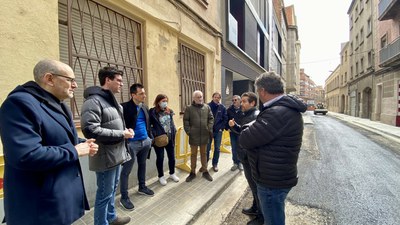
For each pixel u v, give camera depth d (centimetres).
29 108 122
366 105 1988
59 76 143
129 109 298
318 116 2659
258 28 1289
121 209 287
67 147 136
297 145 175
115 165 218
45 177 130
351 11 2483
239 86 1228
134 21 378
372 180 415
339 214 290
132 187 356
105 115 210
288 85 3191
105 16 328
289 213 294
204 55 633
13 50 210
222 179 404
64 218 137
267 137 169
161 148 369
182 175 429
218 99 461
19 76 214
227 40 770
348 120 1842
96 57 313
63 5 270
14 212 124
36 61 227
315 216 286
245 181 417
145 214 277
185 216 273
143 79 394
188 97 554
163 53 435
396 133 987
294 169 178
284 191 178
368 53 1830
